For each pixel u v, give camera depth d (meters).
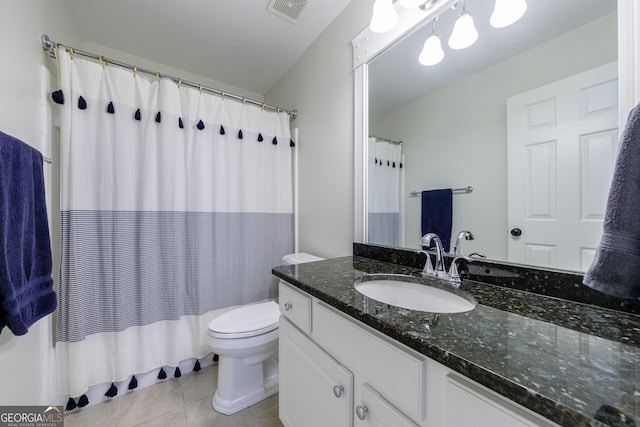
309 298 0.88
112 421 1.23
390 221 1.28
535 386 0.35
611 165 0.66
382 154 1.31
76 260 1.28
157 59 2.05
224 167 1.75
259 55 1.99
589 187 0.69
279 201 1.98
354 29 1.46
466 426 0.42
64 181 1.26
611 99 0.66
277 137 1.98
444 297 0.87
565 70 0.74
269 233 1.95
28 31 1.07
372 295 0.95
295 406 0.95
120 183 1.41
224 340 1.27
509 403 0.38
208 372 1.63
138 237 1.47
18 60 1.00
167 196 1.53
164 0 1.48
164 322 1.56
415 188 1.18
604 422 0.30
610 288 0.46
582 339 0.49
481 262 0.89
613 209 0.46
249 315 1.46
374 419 0.60
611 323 0.57
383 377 0.59
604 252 0.46
